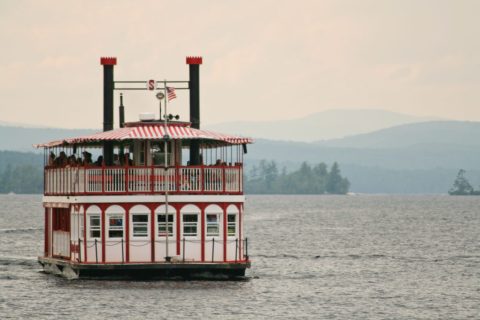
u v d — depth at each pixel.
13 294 187.12
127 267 192.12
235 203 195.38
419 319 174.00
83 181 192.75
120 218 193.25
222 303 179.25
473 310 183.88
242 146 198.00
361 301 191.38
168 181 193.62
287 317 171.12
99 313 169.38
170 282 194.75
